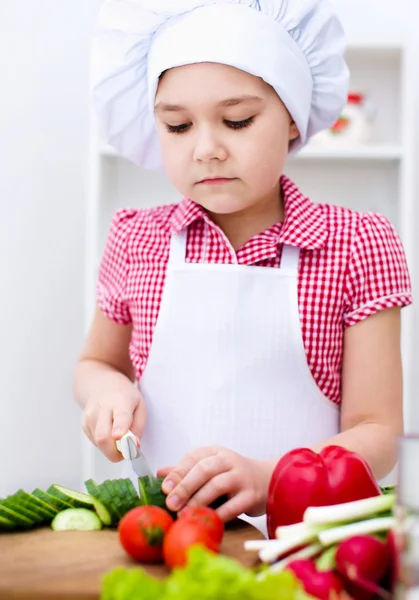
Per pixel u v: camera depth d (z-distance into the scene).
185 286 1.10
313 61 1.07
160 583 0.49
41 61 2.04
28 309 2.05
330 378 1.07
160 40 0.98
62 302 2.06
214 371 1.08
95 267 1.78
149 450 1.11
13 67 2.03
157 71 0.97
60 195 2.06
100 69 1.10
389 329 1.07
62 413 2.07
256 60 0.93
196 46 0.93
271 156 0.96
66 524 0.78
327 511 0.64
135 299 1.15
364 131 1.84
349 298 1.07
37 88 2.04
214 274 1.08
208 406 1.08
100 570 0.64
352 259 1.07
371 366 1.05
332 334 1.07
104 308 1.21
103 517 0.79
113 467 1.89
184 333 1.10
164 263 1.14
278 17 1.00
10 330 2.04
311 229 1.08
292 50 1.02
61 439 2.07
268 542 0.66
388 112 1.97
